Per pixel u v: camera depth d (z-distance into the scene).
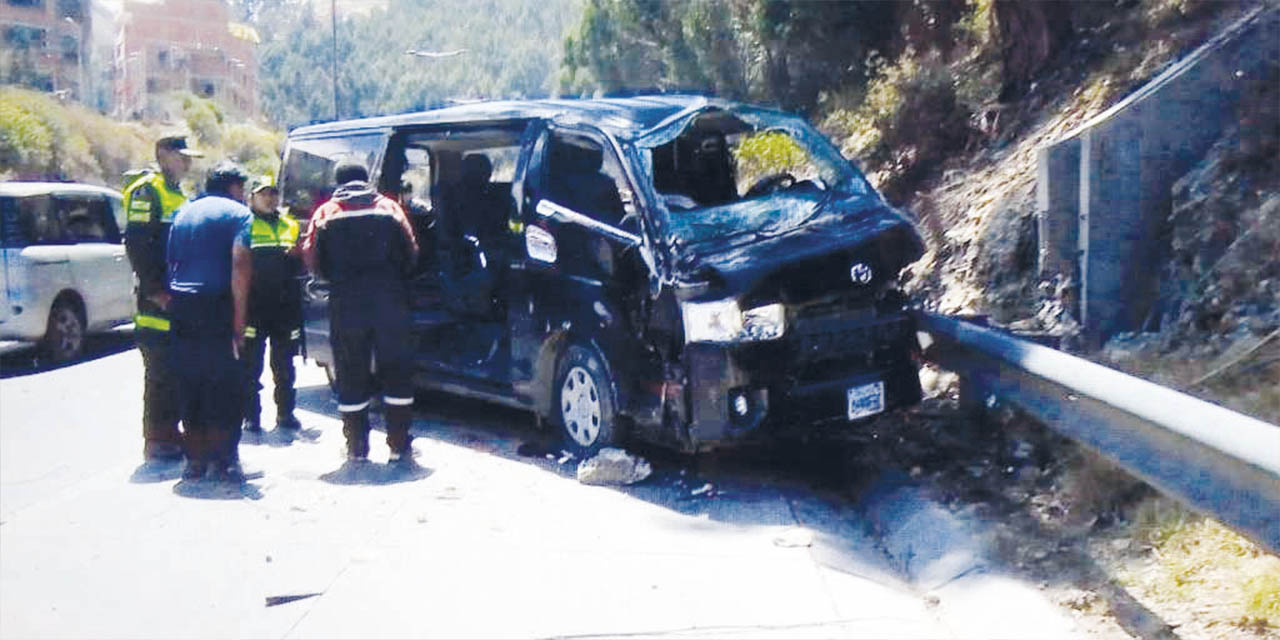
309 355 10.25
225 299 7.48
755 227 7.45
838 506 7.01
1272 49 8.10
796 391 6.98
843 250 7.22
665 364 7.09
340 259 7.66
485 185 8.84
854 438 7.96
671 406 7.07
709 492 7.19
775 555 6.07
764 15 21.08
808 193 8.06
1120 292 8.20
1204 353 6.98
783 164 8.45
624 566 5.93
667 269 7.06
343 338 7.74
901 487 6.87
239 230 7.48
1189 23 10.88
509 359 8.30
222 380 7.50
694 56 29.94
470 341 8.84
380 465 7.94
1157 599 4.91
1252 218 7.50
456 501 7.08
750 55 25.67
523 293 8.02
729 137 8.58
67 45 66.12
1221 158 7.95
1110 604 4.94
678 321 6.98
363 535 6.48
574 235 7.69
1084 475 6.06
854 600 5.48
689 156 8.28
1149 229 8.20
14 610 5.57
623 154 7.53
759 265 6.91
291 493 7.34
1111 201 8.20
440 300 8.81
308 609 5.49
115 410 10.55
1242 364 6.62
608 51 39.41
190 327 7.44
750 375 6.86
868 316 7.32
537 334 7.93
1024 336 7.51
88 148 51.22
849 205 7.94
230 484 7.54
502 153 8.73
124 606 5.60
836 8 19.75
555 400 8.02
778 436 7.00
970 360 7.49
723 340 6.84
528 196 8.05
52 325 13.46
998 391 7.01
